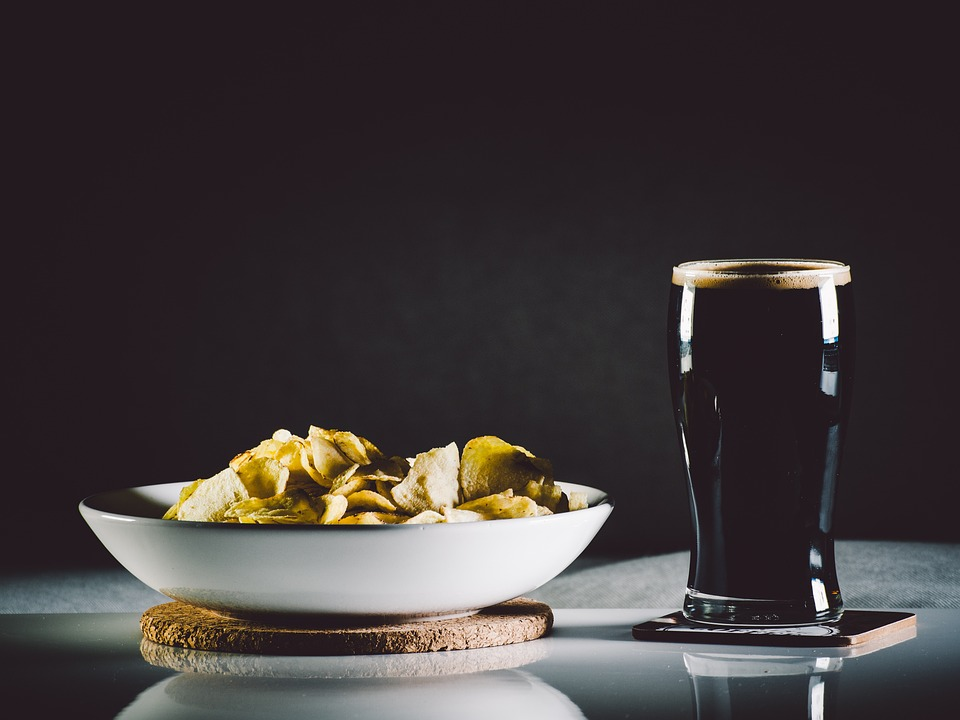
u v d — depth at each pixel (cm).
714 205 250
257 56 257
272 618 70
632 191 252
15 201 258
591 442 255
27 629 77
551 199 254
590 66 252
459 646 69
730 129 249
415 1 255
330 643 68
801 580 69
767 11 248
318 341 258
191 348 259
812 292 66
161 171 258
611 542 254
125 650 70
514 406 256
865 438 248
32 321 259
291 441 77
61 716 57
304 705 58
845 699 58
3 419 259
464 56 255
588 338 254
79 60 258
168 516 75
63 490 260
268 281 258
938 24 244
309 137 257
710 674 63
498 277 256
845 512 249
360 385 258
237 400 259
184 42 258
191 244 258
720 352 66
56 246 259
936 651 67
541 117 254
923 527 247
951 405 246
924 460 247
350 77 256
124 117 258
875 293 247
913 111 246
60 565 204
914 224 246
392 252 257
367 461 75
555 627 75
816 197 248
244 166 257
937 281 246
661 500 254
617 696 59
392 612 68
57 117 258
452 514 69
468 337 257
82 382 260
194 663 67
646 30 251
